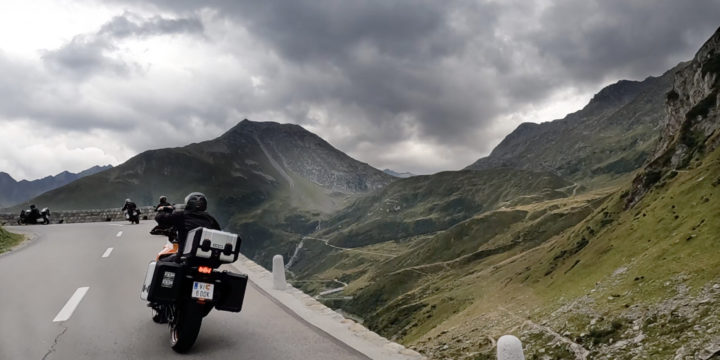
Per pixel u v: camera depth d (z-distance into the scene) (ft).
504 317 406.62
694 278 276.62
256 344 24.81
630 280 329.72
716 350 200.44
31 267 51.29
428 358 23.27
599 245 454.81
